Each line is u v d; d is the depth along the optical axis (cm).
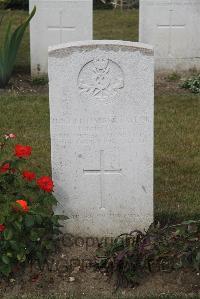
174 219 587
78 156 525
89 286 494
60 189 533
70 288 493
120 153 524
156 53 1048
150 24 1032
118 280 494
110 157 525
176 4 1023
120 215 540
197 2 1025
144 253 489
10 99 923
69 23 1012
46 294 486
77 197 536
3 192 508
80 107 514
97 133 520
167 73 1058
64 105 513
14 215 482
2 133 796
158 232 504
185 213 592
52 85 509
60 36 1019
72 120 516
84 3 1004
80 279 501
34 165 696
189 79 1015
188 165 709
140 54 501
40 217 496
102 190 534
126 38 1327
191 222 495
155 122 841
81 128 518
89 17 1009
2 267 485
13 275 502
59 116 516
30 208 497
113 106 513
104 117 516
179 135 797
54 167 528
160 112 877
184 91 980
